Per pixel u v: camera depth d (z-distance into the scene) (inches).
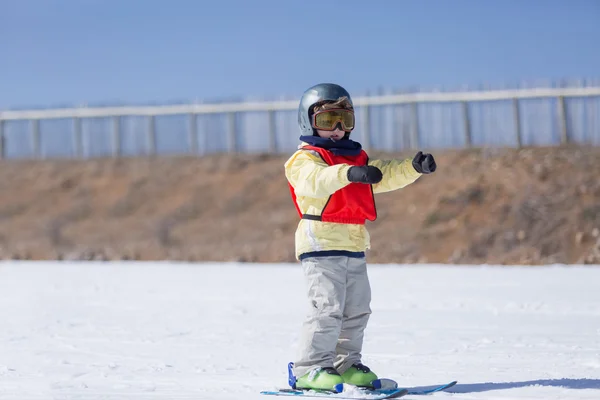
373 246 1231.5
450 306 542.9
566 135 1392.7
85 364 356.8
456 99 1462.8
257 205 1504.7
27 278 826.2
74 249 1428.4
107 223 1573.6
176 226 1498.5
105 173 1756.9
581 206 1183.6
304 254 286.5
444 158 1432.1
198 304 584.4
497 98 1433.3
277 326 468.4
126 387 303.6
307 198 285.6
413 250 1200.2
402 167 288.2
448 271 820.0
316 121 287.3
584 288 634.8
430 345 391.2
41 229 1574.8
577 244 1115.3
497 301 561.6
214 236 1421.0
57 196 1718.8
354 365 291.7
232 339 424.2
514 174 1314.0
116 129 1828.2
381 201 1364.4
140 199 1631.4
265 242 1349.7
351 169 264.2
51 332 457.7
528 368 325.4
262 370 336.8
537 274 765.9
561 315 489.7
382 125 1519.4
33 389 302.0
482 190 1295.5
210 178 1636.3
